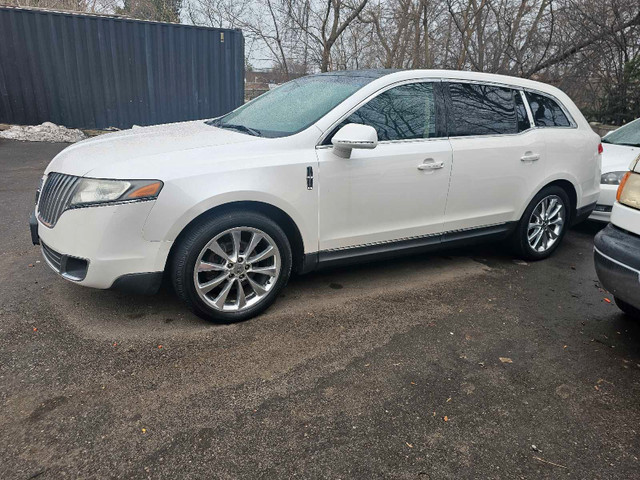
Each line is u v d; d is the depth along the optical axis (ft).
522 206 13.80
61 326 9.55
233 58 34.99
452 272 13.57
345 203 10.75
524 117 13.71
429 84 12.00
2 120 32.35
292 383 8.18
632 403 8.09
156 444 6.70
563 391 8.32
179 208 8.85
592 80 36.73
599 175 15.67
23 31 30.91
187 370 8.38
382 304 11.28
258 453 6.63
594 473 6.55
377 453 6.72
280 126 10.90
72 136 32.50
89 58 32.37
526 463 6.67
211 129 11.62
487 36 39.47
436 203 12.14
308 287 12.06
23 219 16.26
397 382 8.33
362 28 43.93
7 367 8.18
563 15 35.40
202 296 9.50
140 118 34.58
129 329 9.57
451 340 9.81
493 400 7.98
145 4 62.23
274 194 9.71
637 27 33.96
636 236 9.32
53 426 6.93
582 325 10.75
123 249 8.77
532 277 13.50
